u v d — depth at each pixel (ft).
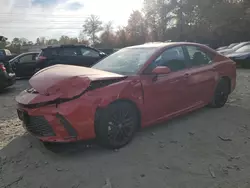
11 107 21.07
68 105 10.07
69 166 10.33
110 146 11.29
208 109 17.11
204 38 121.49
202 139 12.63
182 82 13.88
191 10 125.80
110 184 9.09
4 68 28.73
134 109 12.03
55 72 11.58
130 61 13.56
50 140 10.35
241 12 108.68
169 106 13.47
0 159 11.25
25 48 163.53
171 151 11.43
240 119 15.28
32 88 11.62
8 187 9.25
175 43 14.76
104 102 10.61
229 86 17.78
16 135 13.87
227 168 10.02
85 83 10.46
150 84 12.35
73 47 37.60
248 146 11.88
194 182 9.16
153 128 13.96
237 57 45.06
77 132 10.26
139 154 11.14
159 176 9.55
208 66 15.84
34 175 9.90
